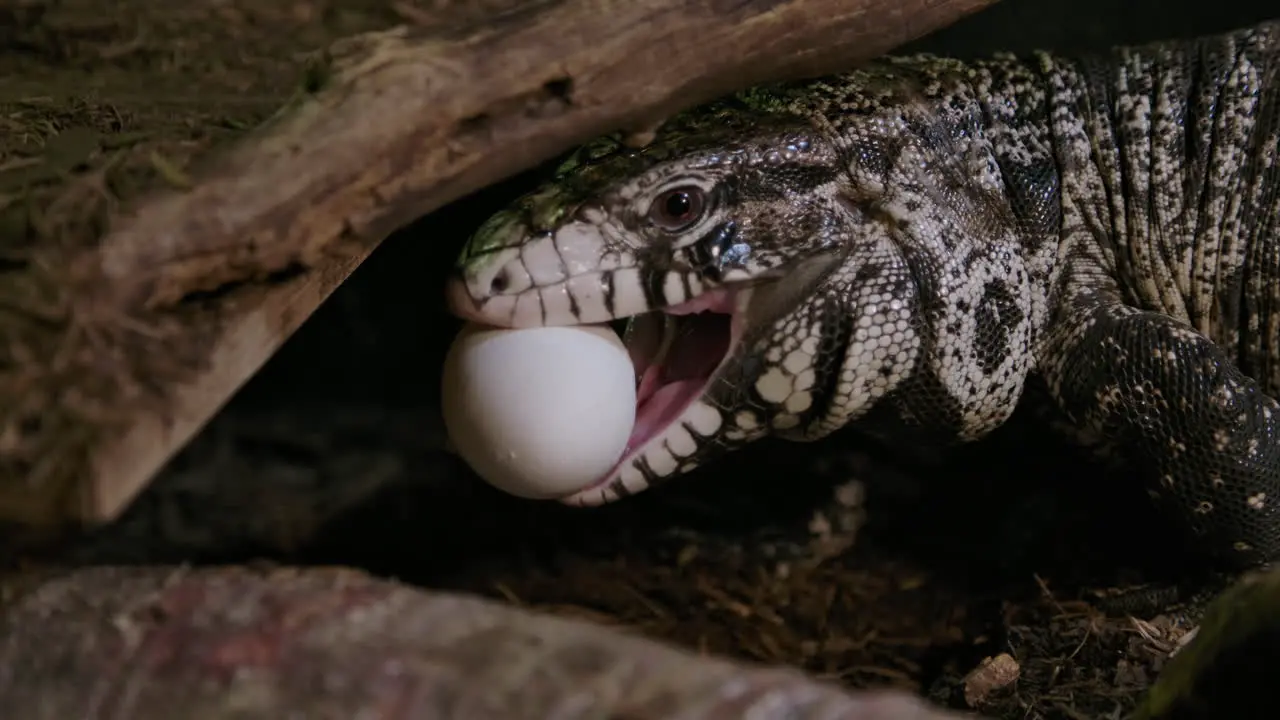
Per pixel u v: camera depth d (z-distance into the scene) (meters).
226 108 0.86
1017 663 0.83
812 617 0.88
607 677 0.68
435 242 0.97
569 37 0.76
